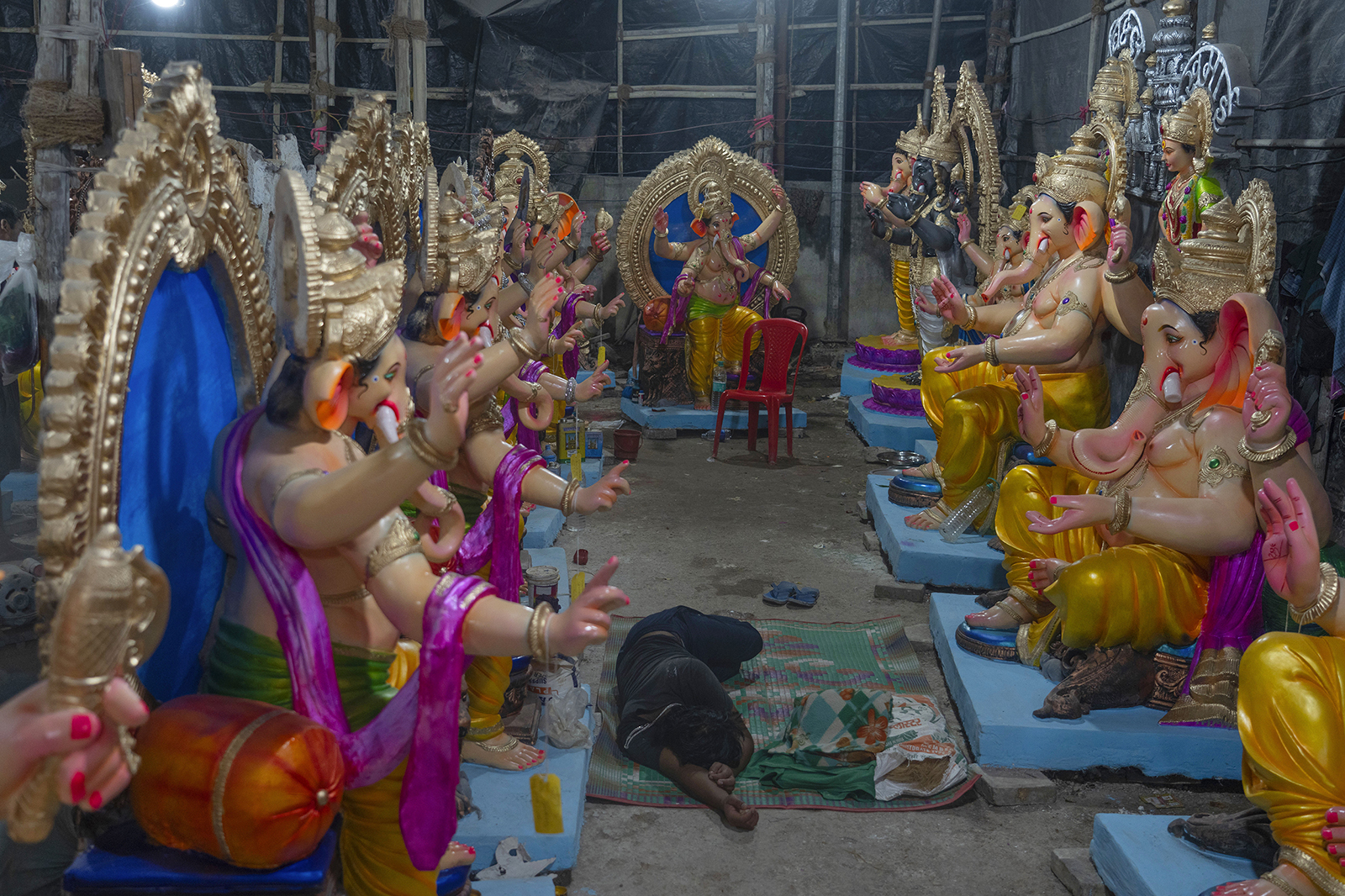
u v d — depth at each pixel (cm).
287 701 210
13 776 142
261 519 202
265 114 1330
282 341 245
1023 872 361
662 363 1040
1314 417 475
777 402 910
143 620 149
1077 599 407
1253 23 521
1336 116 456
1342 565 355
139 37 1294
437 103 1358
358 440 302
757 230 1040
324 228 201
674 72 1364
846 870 362
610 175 1391
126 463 183
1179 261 405
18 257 605
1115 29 643
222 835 181
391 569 206
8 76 1229
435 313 323
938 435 663
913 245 938
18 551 542
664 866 362
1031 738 411
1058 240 553
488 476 336
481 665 370
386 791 221
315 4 1249
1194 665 411
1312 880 274
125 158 165
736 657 491
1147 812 394
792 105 1370
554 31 1309
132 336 165
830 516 777
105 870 189
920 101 1342
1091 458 426
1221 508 385
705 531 740
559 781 374
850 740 420
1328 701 276
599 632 195
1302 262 468
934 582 617
